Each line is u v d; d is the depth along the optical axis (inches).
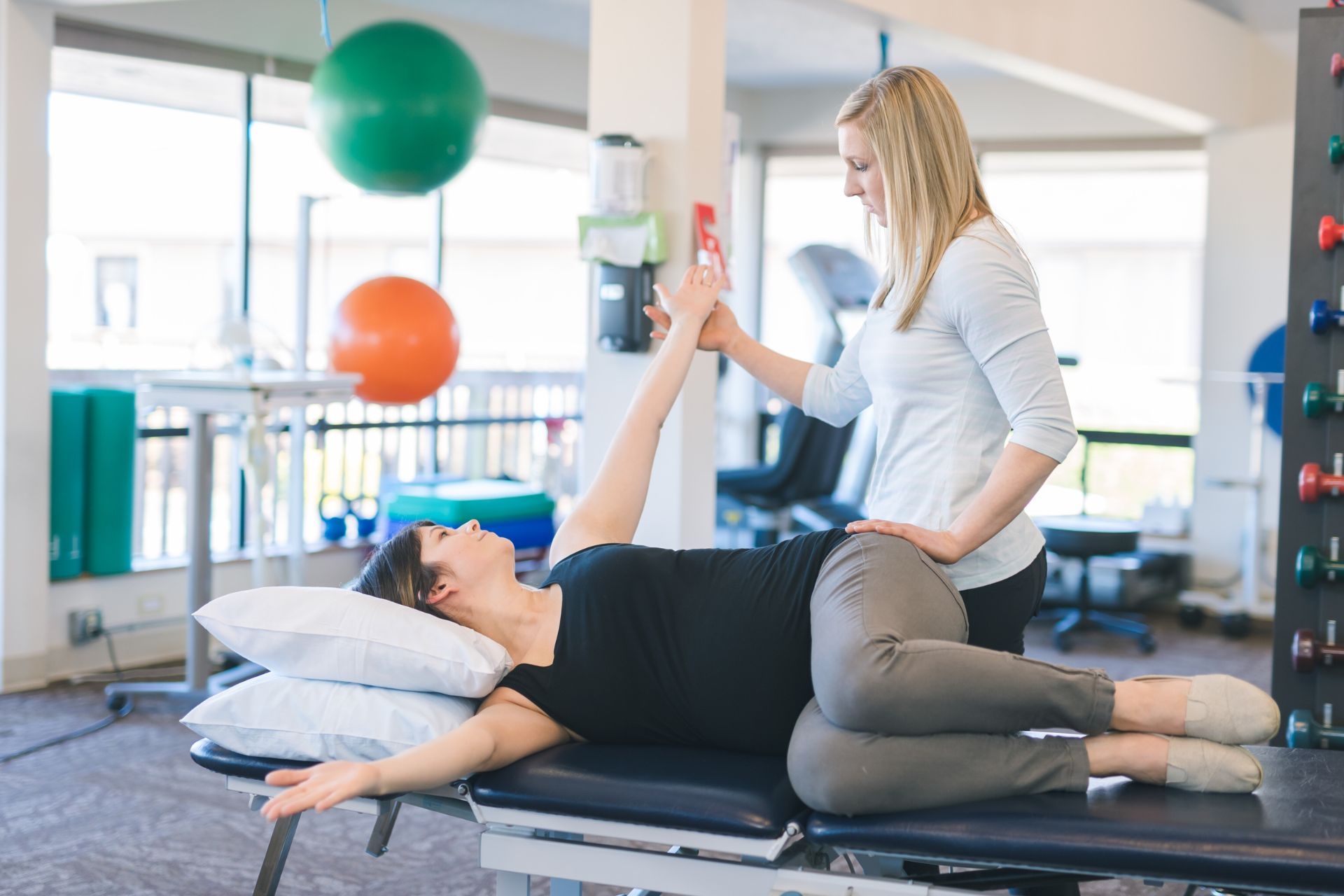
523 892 76.0
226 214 212.4
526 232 315.9
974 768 68.4
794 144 288.5
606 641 79.1
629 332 144.3
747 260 293.3
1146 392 289.1
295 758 78.0
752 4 208.7
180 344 216.4
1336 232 115.5
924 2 162.9
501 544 84.7
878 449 81.8
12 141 169.0
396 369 178.9
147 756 150.5
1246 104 241.9
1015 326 73.7
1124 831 65.0
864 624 69.9
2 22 167.3
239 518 216.1
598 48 145.9
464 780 74.8
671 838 70.1
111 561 187.9
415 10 224.5
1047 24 187.2
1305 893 63.4
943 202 75.8
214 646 194.7
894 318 78.3
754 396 296.0
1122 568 237.3
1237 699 71.5
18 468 174.6
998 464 74.2
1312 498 115.1
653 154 143.7
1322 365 120.4
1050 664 70.9
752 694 76.5
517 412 267.1
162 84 209.0
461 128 163.3
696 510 147.5
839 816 68.9
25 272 172.4
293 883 114.3
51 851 121.0
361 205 270.5
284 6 208.7
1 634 175.6
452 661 77.4
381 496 234.1
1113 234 330.6
